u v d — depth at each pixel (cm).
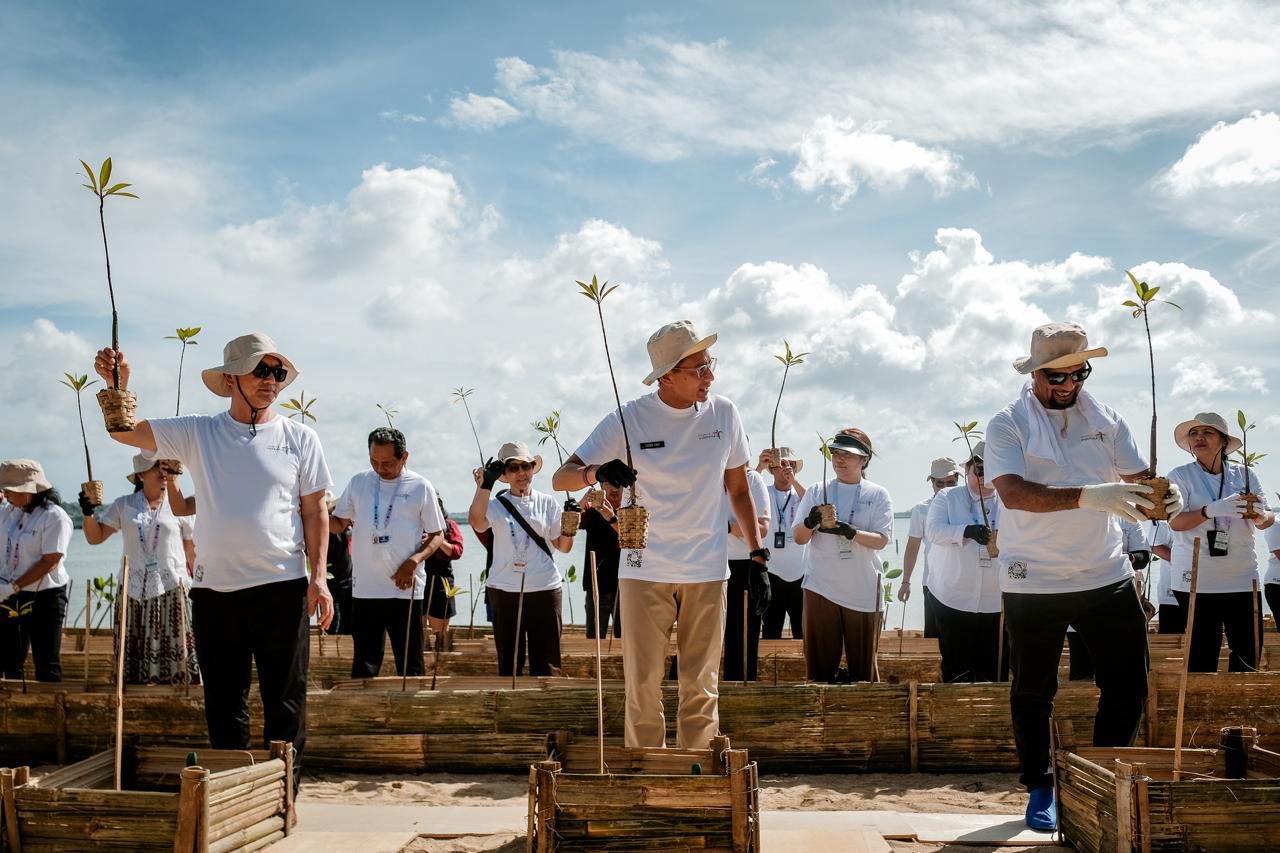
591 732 545
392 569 676
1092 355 415
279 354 451
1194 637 703
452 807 466
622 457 448
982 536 662
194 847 346
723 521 456
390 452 681
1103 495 391
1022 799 493
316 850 392
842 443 691
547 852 354
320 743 550
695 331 445
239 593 438
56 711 566
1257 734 432
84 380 529
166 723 562
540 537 718
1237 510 667
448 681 637
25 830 356
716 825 355
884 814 448
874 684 556
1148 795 345
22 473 757
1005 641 675
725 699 553
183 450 442
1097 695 551
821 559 674
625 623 446
